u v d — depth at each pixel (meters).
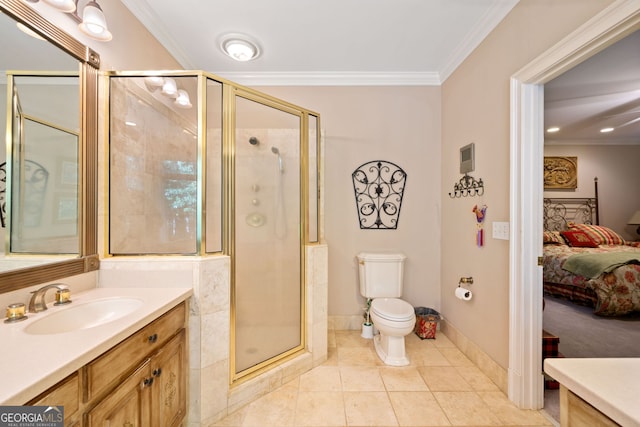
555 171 4.49
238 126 1.94
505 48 1.69
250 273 1.92
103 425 0.87
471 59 2.07
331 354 2.17
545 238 4.02
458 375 1.88
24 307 1.01
